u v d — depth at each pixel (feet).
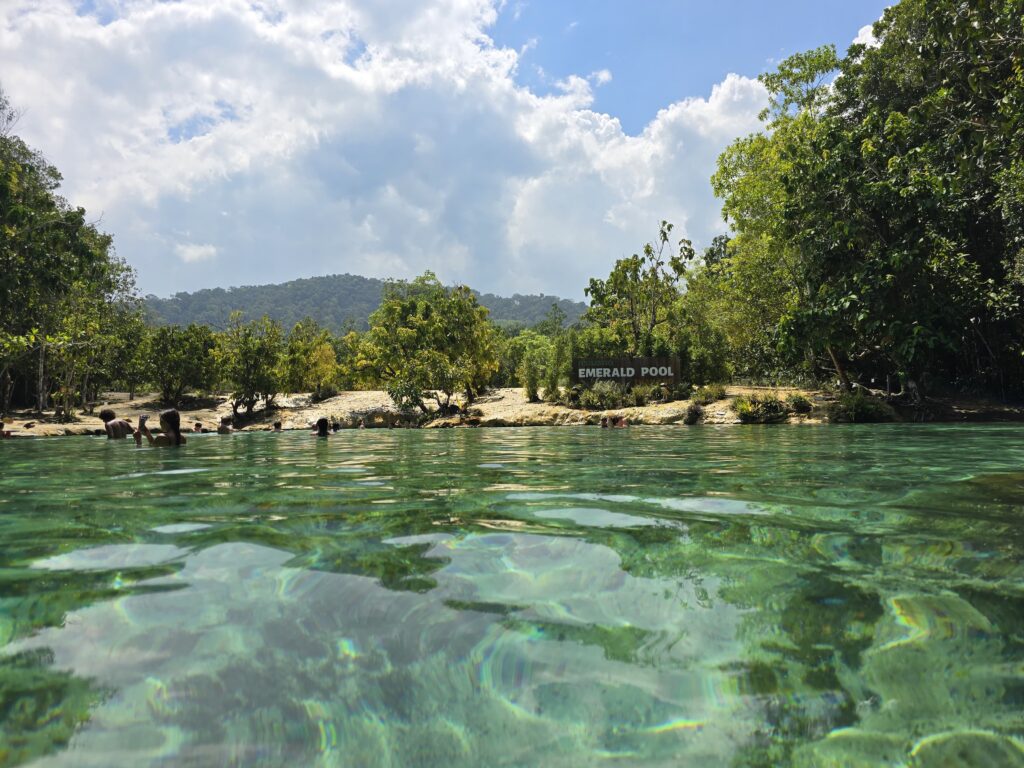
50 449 31.24
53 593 6.51
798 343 53.21
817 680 4.64
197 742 3.83
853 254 51.65
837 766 3.60
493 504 11.94
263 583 6.86
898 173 48.78
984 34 28.58
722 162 79.56
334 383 111.45
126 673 4.71
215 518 10.64
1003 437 30.73
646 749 3.79
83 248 66.23
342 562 7.70
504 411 73.67
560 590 6.63
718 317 84.99
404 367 84.58
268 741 3.83
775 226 59.62
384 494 13.53
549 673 4.75
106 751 3.73
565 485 14.78
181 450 30.30
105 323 94.99
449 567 7.47
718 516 10.47
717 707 4.26
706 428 49.24
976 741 3.84
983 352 60.03
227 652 5.09
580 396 72.79
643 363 75.92
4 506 12.04
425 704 4.30
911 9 61.52
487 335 92.89
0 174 61.16
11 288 60.85
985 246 57.41
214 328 103.19
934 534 9.01
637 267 87.86
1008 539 8.67
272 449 30.89
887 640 5.29
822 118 67.67
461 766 3.60
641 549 8.29
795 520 10.12
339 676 4.68
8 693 4.41
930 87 54.90
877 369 67.92
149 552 8.20
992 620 5.68
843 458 20.90
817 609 6.03
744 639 5.35
